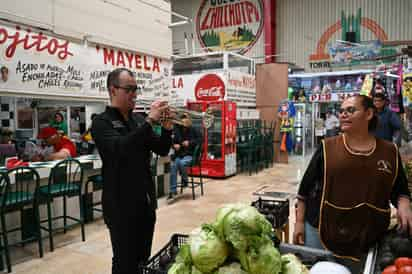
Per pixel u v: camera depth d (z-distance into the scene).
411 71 4.24
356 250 1.57
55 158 4.25
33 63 3.75
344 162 1.57
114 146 1.79
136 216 1.92
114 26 4.68
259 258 0.92
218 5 13.51
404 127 4.03
